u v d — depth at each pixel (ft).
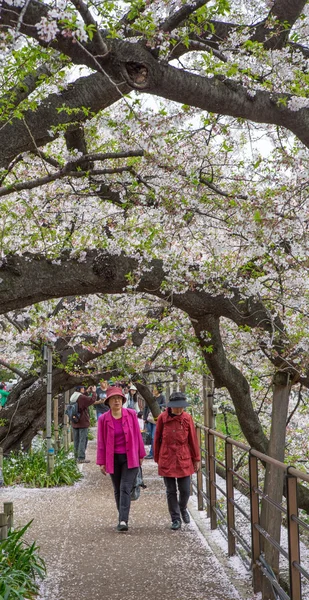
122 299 36.63
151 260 22.80
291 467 15.07
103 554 23.18
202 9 15.26
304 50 20.45
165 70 14.01
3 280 18.74
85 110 18.22
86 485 40.88
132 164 22.34
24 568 19.51
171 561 22.25
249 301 23.49
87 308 39.22
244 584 19.72
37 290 19.31
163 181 21.48
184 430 27.66
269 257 22.24
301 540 29.48
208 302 23.40
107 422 27.71
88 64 13.91
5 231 25.44
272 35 17.51
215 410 31.60
